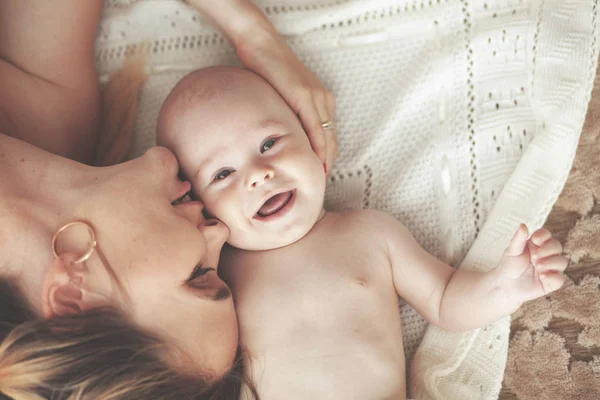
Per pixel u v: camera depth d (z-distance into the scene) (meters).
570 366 1.26
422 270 1.14
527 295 1.00
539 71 1.23
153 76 1.33
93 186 0.90
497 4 1.27
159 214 0.92
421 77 1.28
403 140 1.29
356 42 1.32
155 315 0.87
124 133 1.30
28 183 0.90
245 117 1.08
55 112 1.15
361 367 1.06
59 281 0.81
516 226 1.19
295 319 1.09
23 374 0.80
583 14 1.23
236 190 1.07
